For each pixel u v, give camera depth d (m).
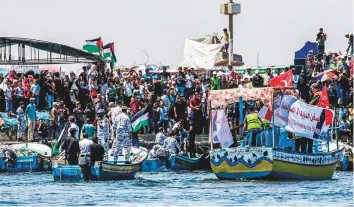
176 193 111.25
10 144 139.88
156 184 119.50
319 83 152.00
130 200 106.00
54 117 143.50
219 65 181.00
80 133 139.62
